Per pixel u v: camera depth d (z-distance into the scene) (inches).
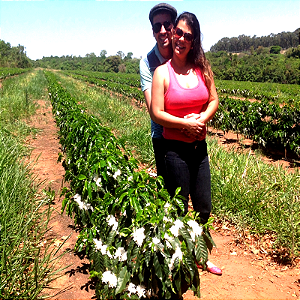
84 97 659.4
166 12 113.6
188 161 104.4
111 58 5083.7
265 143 333.4
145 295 90.9
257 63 3422.7
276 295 109.0
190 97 98.7
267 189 177.5
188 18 95.0
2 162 184.4
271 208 160.6
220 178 188.2
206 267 122.7
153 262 83.3
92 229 106.5
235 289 112.3
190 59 102.6
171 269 85.7
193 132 98.3
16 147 241.4
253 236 150.7
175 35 96.0
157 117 99.7
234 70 3004.4
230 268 126.2
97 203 121.1
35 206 164.2
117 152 136.2
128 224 97.3
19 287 106.7
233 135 432.5
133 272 86.3
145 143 289.1
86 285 114.3
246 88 1339.8
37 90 810.8
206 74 102.5
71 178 157.9
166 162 105.5
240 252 138.8
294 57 4165.8
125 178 124.3
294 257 131.8
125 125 384.5
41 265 114.7
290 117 370.3
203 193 108.2
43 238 143.7
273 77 2753.4
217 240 149.1
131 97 816.3
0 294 98.4
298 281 117.0
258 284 115.6
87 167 130.3
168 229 85.5
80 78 1843.0
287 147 328.8
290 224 142.6
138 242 84.7
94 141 161.9
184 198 98.0
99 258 99.9
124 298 88.7
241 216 161.3
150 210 90.8
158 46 118.6
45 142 327.0
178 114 102.8
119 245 95.8
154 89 99.6
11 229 130.6
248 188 177.9
